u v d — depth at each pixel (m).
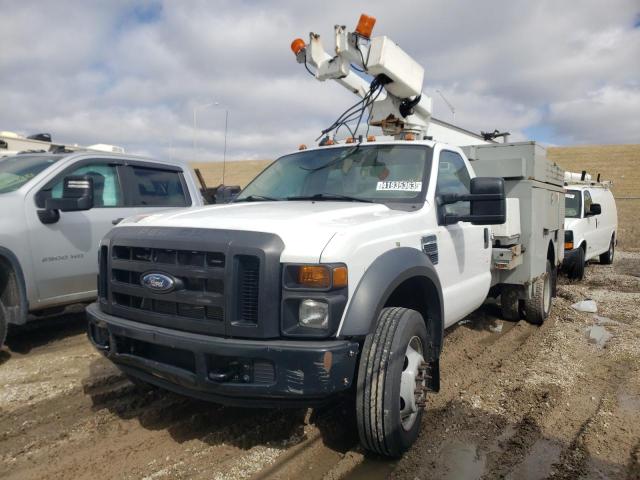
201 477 3.11
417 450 3.48
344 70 5.11
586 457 3.40
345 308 2.88
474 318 7.01
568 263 10.32
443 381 4.74
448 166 4.55
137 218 3.69
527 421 3.90
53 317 6.83
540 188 6.32
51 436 3.62
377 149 4.53
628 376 4.89
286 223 3.03
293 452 3.43
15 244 5.07
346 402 4.14
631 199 33.78
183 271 2.98
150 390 4.41
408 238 3.53
